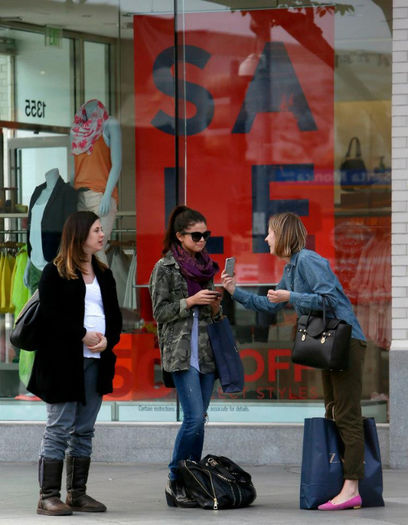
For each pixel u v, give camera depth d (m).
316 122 27.59
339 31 27.44
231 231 28.02
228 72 28.06
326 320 20.38
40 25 29.08
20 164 29.30
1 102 29.34
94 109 28.89
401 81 26.58
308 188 27.64
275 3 27.78
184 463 21.02
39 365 20.16
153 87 28.50
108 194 28.77
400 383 26.22
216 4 28.11
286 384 27.59
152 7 28.44
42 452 20.38
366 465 21.08
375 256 27.16
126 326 28.47
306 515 20.08
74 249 20.31
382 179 27.16
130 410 28.23
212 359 21.09
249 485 21.27
